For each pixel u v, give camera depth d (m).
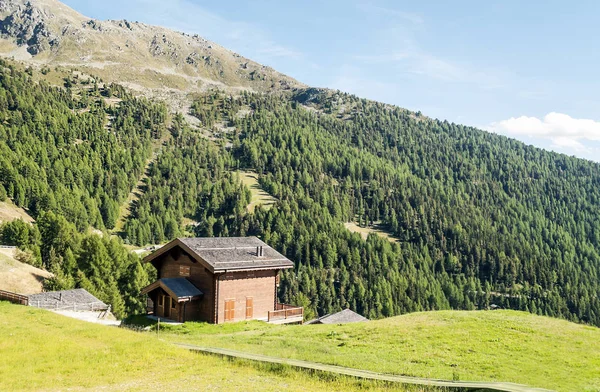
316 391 21.59
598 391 22.08
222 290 49.16
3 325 35.31
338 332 36.72
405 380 22.75
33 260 122.69
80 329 35.81
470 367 26.44
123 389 22.17
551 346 30.66
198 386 22.52
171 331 44.25
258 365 26.09
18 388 22.14
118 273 122.06
